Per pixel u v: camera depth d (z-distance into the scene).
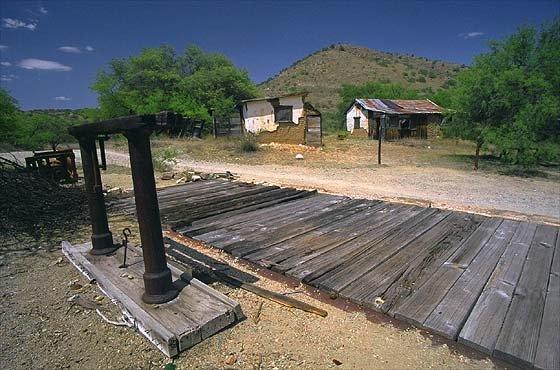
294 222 5.47
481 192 8.38
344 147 19.59
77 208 6.46
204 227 5.27
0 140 12.16
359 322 2.83
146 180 2.71
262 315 2.94
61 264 3.95
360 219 5.58
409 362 2.36
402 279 3.44
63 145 21.25
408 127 25.19
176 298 2.92
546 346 2.42
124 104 26.45
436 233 4.81
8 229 5.11
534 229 4.95
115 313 2.94
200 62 33.50
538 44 14.11
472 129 13.48
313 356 2.43
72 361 2.39
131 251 3.96
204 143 20.30
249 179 10.06
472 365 2.33
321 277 3.53
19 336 2.66
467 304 2.97
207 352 2.46
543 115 12.23
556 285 3.30
